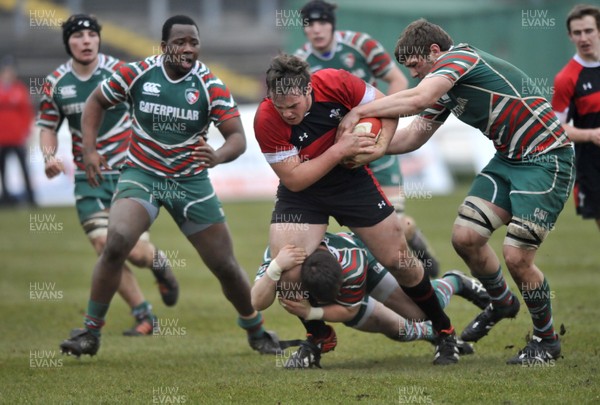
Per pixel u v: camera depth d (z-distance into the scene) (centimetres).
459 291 2258
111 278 2195
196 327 2781
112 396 1798
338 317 2033
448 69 1923
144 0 9944
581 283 3203
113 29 9806
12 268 4050
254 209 6109
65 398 1789
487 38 8162
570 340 2302
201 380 1948
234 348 2441
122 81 2194
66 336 2647
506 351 2241
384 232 1977
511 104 1961
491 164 2064
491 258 2075
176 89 2177
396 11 8188
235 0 9981
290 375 1967
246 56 9606
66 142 6731
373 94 1969
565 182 1984
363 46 3109
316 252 1955
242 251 4266
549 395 1692
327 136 1948
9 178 6675
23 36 9606
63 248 4725
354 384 1833
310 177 1902
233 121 2208
